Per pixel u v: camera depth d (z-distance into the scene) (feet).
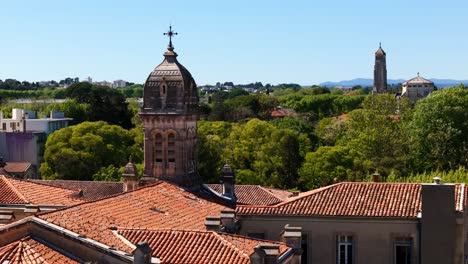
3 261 161.79
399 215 238.07
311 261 243.81
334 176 542.57
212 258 175.42
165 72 291.99
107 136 589.32
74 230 175.83
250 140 586.45
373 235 240.53
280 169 569.64
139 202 227.81
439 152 564.71
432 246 234.17
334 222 242.58
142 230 187.62
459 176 412.57
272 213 245.04
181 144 289.74
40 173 614.75
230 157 578.25
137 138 598.34
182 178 288.92
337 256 243.19
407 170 577.84
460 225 233.14
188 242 182.39
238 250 177.88
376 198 247.50
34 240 172.86
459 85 654.94
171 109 289.53
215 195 287.89
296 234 191.01
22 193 246.88
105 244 171.94
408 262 239.71
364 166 561.02
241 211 246.68
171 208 236.43
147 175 293.02
